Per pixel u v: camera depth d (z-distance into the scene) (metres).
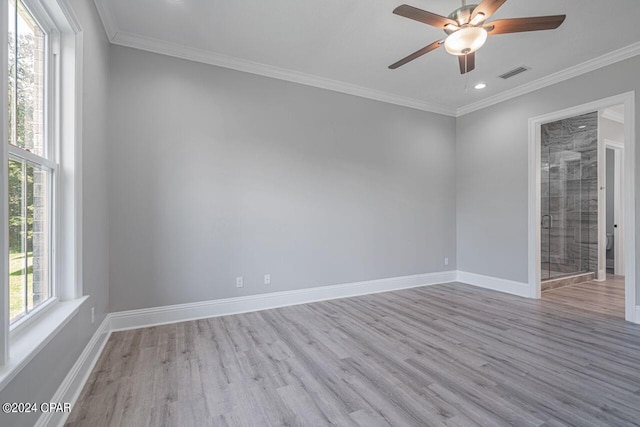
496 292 4.40
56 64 1.88
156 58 3.12
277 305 3.69
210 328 3.01
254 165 3.57
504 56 3.37
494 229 4.55
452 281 5.07
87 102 2.18
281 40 3.09
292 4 2.56
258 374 2.15
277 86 3.72
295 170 3.81
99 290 2.51
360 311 3.54
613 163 5.76
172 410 1.75
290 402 1.83
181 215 3.21
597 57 3.38
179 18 2.73
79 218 1.98
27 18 1.59
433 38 3.06
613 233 5.71
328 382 2.05
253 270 3.56
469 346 2.60
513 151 4.30
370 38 3.06
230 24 2.83
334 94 4.09
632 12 2.63
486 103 4.63
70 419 1.67
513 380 2.07
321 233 3.98
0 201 1.14
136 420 1.67
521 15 2.69
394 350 2.53
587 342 2.67
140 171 3.04
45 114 1.79
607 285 4.85
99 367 2.24
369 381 2.06
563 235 5.26
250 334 2.86
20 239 1.49
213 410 1.76
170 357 2.40
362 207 4.29
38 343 1.33
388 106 4.52
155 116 3.11
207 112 3.34
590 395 1.89
